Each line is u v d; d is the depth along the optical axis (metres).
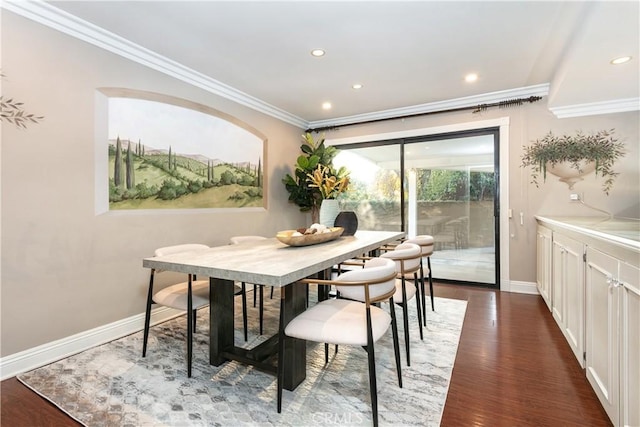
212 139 3.48
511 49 2.70
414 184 4.47
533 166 3.67
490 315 2.97
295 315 1.79
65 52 2.25
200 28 2.40
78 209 2.33
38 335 2.11
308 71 3.18
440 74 3.24
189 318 1.94
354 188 4.89
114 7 2.13
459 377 1.91
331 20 2.29
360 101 4.09
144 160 2.80
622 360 1.32
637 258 1.19
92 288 2.41
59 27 2.21
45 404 1.67
